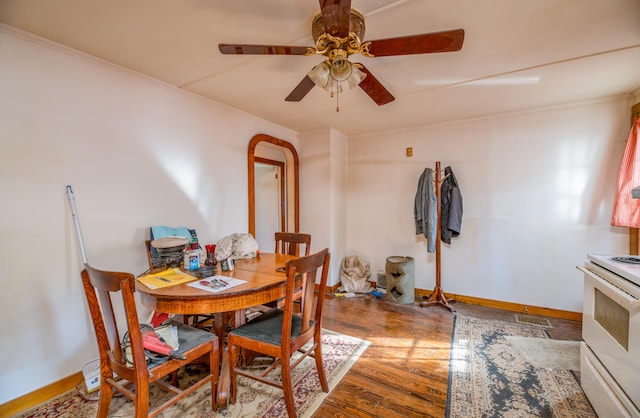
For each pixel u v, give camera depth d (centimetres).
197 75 222
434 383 187
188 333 159
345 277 380
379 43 134
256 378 158
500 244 320
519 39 173
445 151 348
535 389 180
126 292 116
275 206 475
